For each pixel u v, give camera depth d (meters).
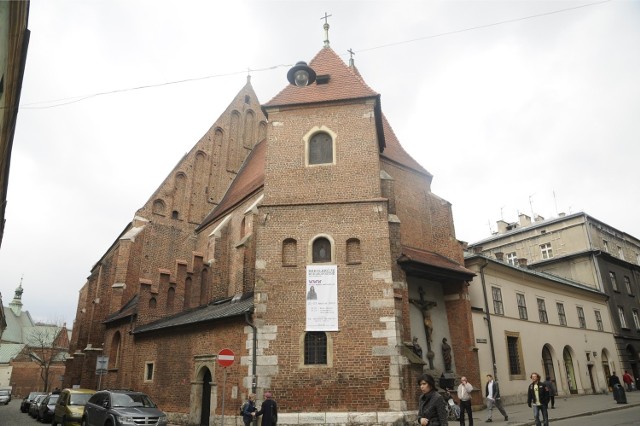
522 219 53.66
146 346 25.69
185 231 35.69
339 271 19.19
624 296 44.84
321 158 21.59
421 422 7.51
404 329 19.62
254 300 19.19
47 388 72.00
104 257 38.50
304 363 18.02
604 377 37.38
